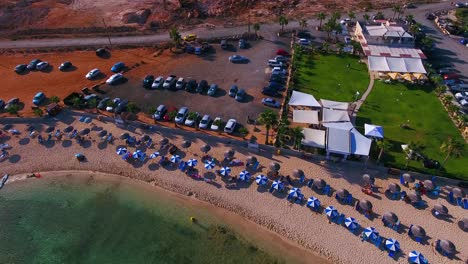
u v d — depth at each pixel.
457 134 71.25
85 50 101.38
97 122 75.12
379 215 56.09
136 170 64.94
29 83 87.38
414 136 70.69
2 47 103.44
